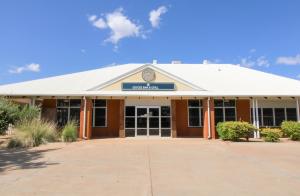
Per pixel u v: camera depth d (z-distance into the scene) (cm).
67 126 1912
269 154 1261
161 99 2289
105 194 620
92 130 2281
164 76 2198
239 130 1867
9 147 1495
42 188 669
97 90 2153
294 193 630
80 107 2241
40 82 2308
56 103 2286
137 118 2272
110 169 907
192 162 1048
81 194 620
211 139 2053
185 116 2338
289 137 2048
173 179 766
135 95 2095
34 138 1591
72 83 2292
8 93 2045
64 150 1385
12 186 686
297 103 2195
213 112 2117
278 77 2544
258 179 769
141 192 636
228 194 623
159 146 1573
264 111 2366
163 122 2273
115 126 2302
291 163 1026
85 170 889
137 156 1195
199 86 2180
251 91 2194
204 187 682
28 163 1021
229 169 912
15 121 1800
